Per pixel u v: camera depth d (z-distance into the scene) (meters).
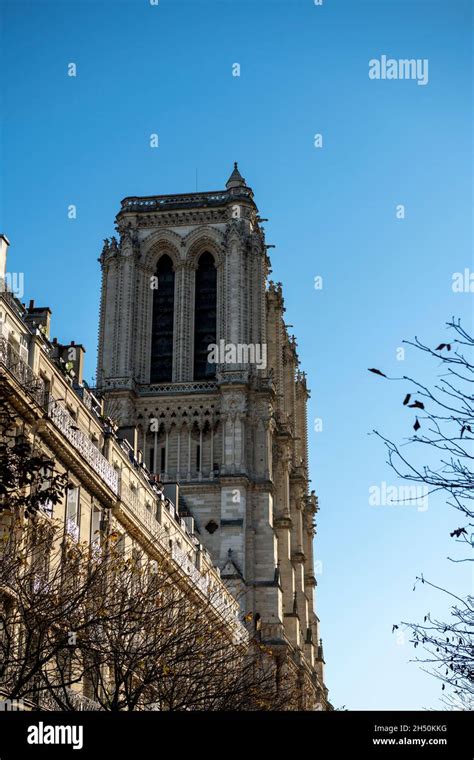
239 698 71.69
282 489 166.00
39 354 73.06
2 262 72.19
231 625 90.06
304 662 161.88
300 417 196.00
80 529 76.56
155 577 65.88
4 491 40.25
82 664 55.91
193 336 157.50
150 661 62.09
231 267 157.62
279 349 174.12
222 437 149.62
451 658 40.12
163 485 125.00
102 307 158.75
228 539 144.00
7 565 54.94
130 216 163.50
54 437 71.38
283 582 162.38
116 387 151.38
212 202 162.75
